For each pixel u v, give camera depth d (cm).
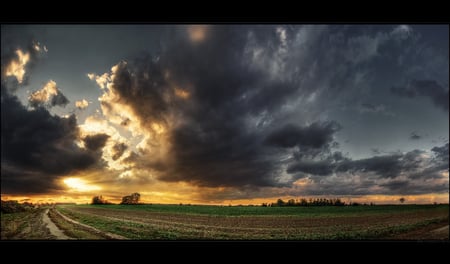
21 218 3600
